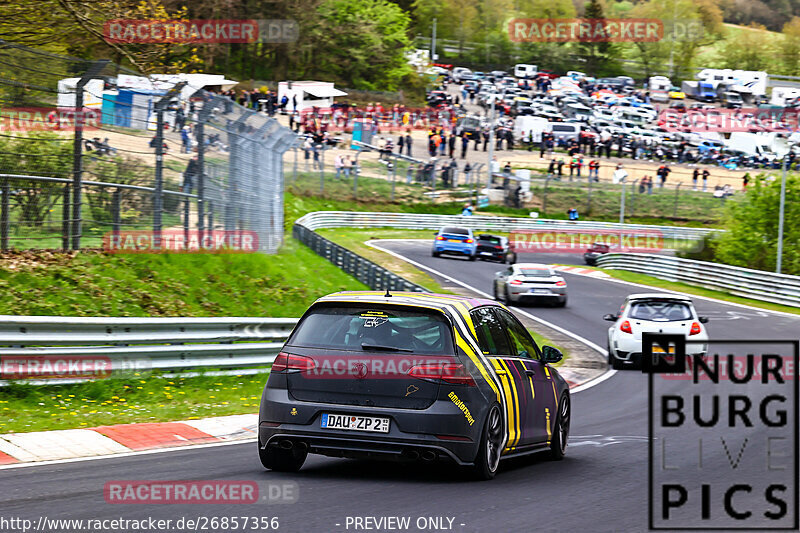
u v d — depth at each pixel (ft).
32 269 182.91
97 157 201.87
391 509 79.10
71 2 254.06
